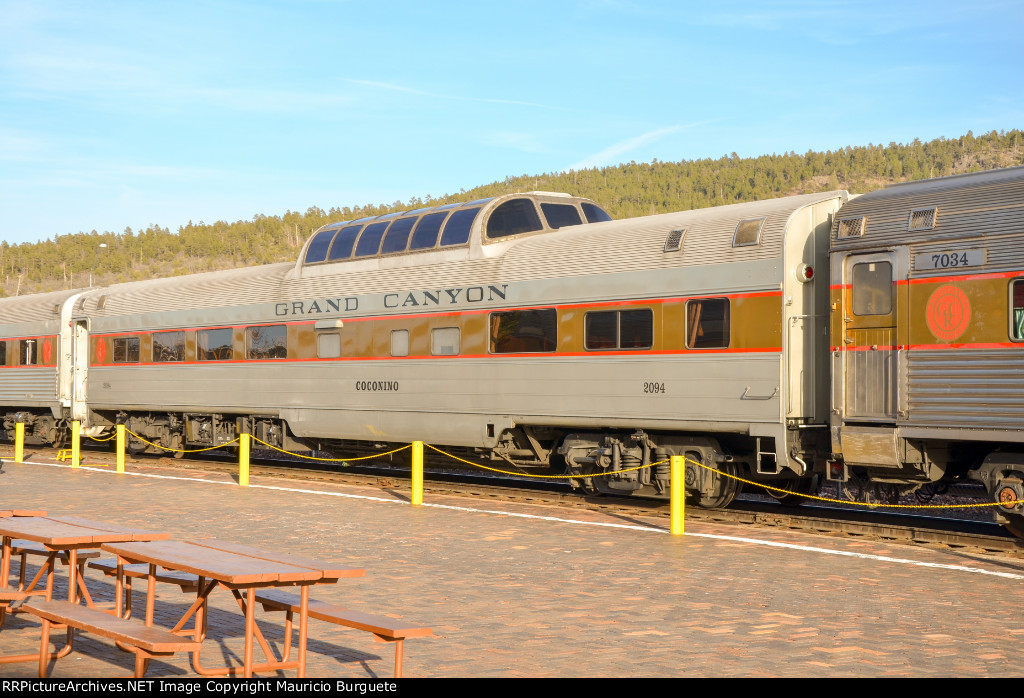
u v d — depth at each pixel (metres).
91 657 6.51
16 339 26.23
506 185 134.50
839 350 11.98
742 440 13.70
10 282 118.12
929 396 11.16
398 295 16.73
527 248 15.26
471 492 16.08
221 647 6.77
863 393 11.80
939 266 11.16
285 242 125.38
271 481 17.61
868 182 152.25
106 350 23.14
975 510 13.99
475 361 15.60
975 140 162.75
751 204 13.45
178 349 21.05
